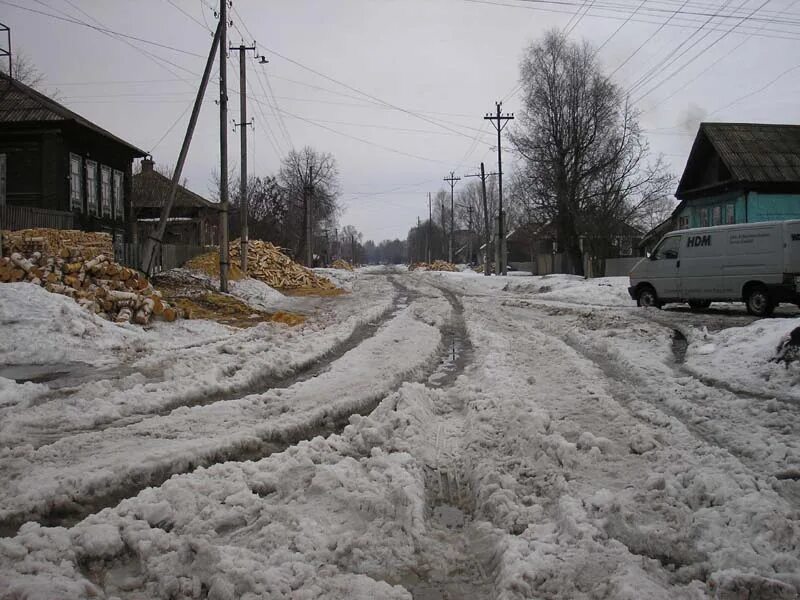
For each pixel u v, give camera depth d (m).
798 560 3.57
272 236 59.19
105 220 27.39
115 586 3.50
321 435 6.70
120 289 14.76
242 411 7.28
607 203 38.75
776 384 8.19
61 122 22.70
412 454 5.77
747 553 3.66
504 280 39.34
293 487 4.95
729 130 31.81
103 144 27.16
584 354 11.62
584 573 3.56
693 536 4.00
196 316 17.22
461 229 127.62
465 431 6.55
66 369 9.85
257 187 60.62
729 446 5.90
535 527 4.16
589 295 25.16
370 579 3.57
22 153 22.94
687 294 17.94
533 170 43.22
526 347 12.23
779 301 15.80
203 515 4.30
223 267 21.97
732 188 30.73
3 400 7.43
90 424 6.64
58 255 14.70
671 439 5.96
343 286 35.56
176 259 26.73
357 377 9.31
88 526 3.98
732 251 16.73
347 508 4.56
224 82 20.98
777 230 15.79
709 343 11.39
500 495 4.68
